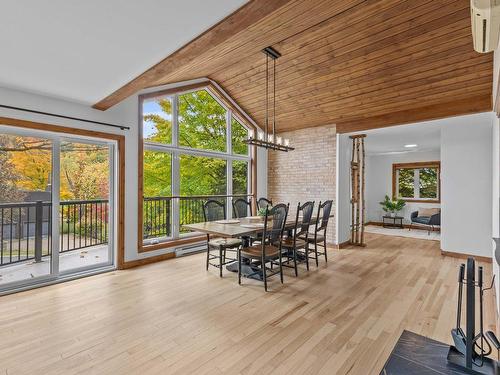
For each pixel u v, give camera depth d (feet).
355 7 9.63
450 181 15.80
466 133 15.35
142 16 6.01
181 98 16.49
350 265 13.92
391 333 7.50
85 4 5.55
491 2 3.71
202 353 6.60
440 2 9.12
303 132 19.49
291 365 6.18
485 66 11.04
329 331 7.60
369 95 14.39
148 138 14.84
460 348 5.17
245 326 7.85
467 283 4.96
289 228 12.67
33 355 6.48
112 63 8.27
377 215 29.27
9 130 10.46
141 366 6.13
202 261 14.53
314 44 11.99
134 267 13.43
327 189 18.26
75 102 11.60
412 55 11.35
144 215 14.67
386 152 27.37
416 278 11.95
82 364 6.18
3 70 8.63
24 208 10.79
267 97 15.80
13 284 10.37
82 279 11.68
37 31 6.53
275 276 12.10
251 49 12.39
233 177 19.42
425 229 25.86
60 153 11.89
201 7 5.73
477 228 15.03
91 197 13.01
